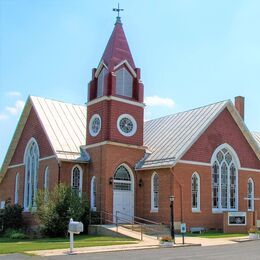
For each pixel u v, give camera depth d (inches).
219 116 1608.0
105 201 1454.2
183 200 1440.7
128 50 1612.9
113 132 1509.6
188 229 1434.5
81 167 1542.8
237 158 1643.7
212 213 1519.4
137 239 1156.5
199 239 1226.0
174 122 1704.0
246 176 1667.1
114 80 1537.9
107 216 1446.9
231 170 1628.9
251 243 1144.2
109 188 1470.2
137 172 1546.5
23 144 1772.9
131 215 1518.2
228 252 914.1
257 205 1683.1
